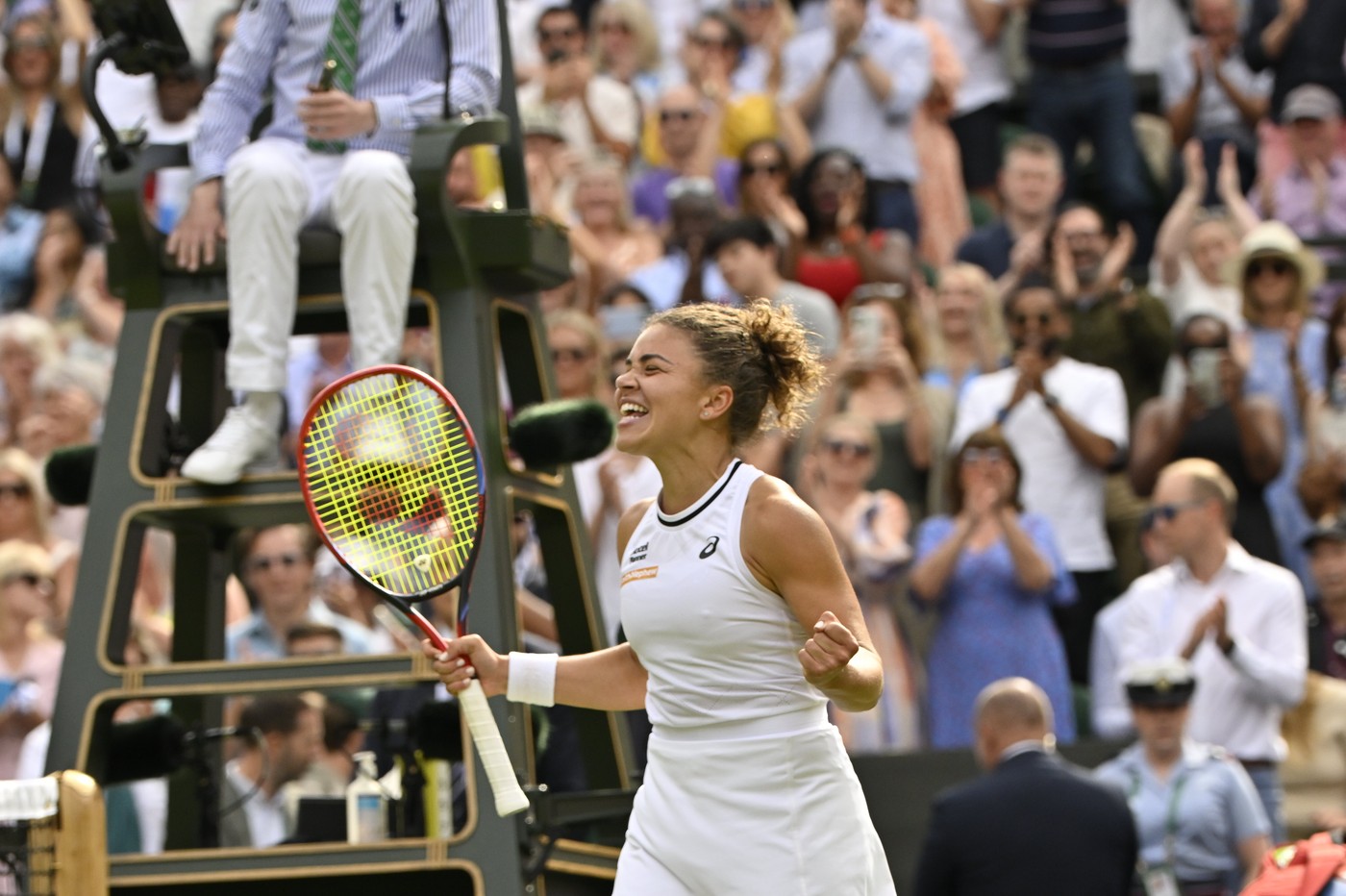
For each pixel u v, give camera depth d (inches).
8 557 523.2
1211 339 603.5
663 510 269.6
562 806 329.1
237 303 344.8
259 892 339.0
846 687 241.6
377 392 326.0
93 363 671.1
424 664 327.6
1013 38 860.6
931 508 587.8
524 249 349.1
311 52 365.4
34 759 484.1
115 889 342.0
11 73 810.2
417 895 336.2
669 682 265.1
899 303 629.6
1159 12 903.7
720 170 762.2
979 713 444.1
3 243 763.4
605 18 831.7
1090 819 425.7
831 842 261.9
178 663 370.9
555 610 378.3
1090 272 655.1
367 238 339.3
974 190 845.8
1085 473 590.2
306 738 482.6
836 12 753.0
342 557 284.2
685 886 266.1
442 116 354.9
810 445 555.5
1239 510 589.9
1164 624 524.4
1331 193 766.5
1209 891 466.0
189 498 344.8
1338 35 796.6
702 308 270.2
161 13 355.9
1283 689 505.7
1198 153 723.4
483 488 280.2
